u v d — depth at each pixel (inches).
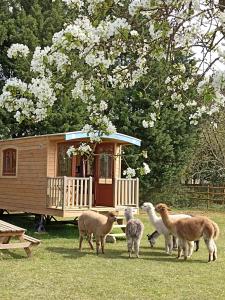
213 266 314.2
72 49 160.9
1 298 220.4
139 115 778.2
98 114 181.2
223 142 922.1
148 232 498.9
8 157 543.5
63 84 162.7
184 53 168.9
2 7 783.1
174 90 190.5
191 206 893.2
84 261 319.3
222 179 1013.2
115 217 342.3
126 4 153.6
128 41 160.9
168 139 791.7
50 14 783.1
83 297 226.1
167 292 239.8
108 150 486.3
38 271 282.4
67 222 530.9
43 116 160.9
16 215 644.1
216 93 138.9
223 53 144.4
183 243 336.2
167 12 145.3
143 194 844.6
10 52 163.3
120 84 180.2
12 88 158.1
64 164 482.9
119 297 227.3
